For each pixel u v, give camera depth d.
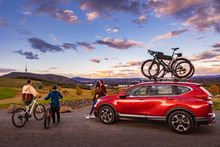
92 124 6.25
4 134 5.15
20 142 4.51
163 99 5.41
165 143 4.45
